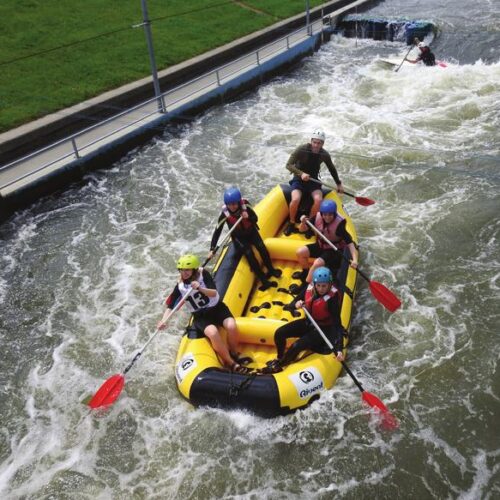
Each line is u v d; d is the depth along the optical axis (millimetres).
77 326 6633
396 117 12055
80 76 13586
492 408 5188
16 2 17266
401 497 4438
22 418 5430
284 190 7715
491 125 11266
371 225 8227
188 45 16484
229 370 5410
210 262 7707
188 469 4750
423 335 6094
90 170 10297
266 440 4906
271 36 18562
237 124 12312
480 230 7875
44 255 8102
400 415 5133
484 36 17734
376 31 19156
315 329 5305
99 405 5145
